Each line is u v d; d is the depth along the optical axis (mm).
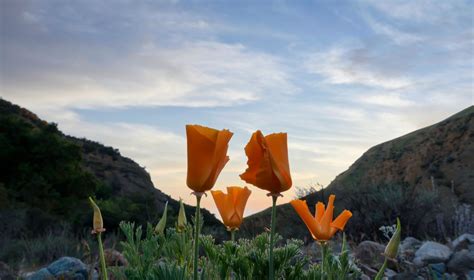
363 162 45250
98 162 43438
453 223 10938
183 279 2197
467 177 33188
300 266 2529
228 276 2705
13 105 42156
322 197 14555
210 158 2080
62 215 23188
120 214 16047
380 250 7121
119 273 3115
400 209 11031
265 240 2699
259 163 2188
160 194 42062
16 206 21312
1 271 7574
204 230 11070
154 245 2998
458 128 39719
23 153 25438
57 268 6406
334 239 9875
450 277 6219
